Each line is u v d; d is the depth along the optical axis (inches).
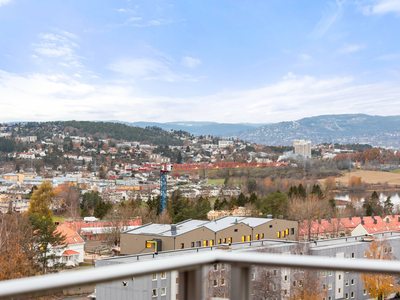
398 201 6264.8
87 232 3181.6
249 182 7529.5
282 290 828.6
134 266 76.8
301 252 1477.6
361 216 3282.5
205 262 85.4
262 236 2128.4
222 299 90.7
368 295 1010.1
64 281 68.5
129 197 7377.0
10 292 63.6
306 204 3599.9
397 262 81.8
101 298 595.5
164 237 1777.8
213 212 3900.1
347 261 82.4
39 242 1995.6
